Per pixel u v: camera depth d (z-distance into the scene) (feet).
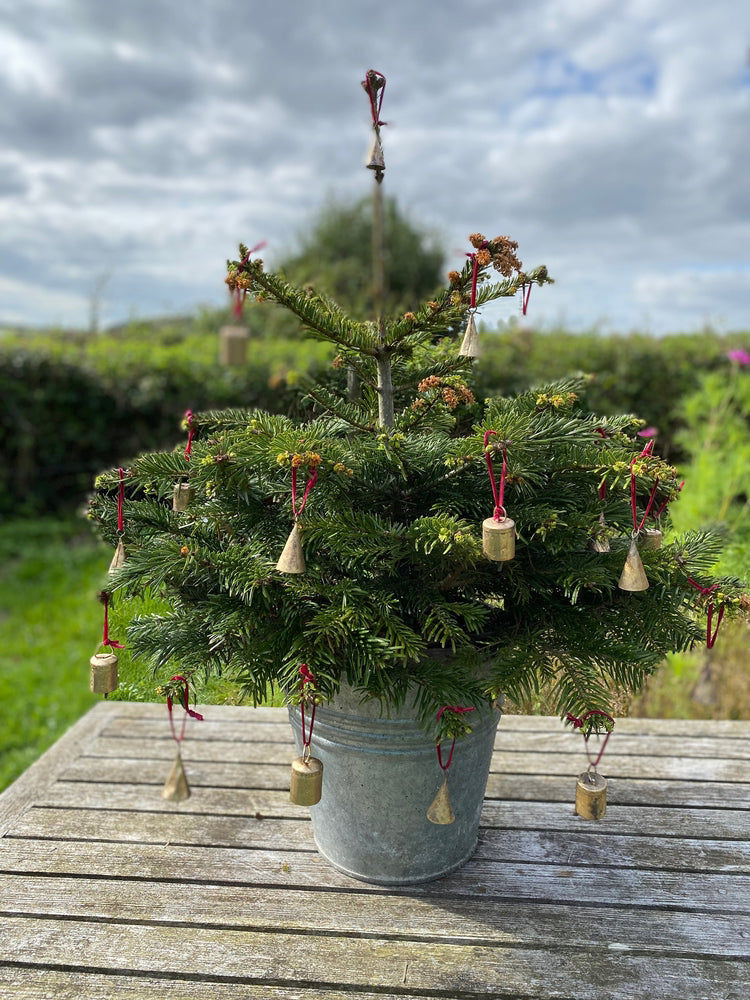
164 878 5.16
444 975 4.33
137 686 5.58
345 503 4.40
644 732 7.23
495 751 6.91
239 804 6.12
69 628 14.79
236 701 5.73
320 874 5.23
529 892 5.05
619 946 4.56
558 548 4.07
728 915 4.84
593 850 5.51
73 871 5.23
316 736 4.89
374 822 4.94
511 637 4.49
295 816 5.96
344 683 4.55
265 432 4.10
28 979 4.27
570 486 4.54
